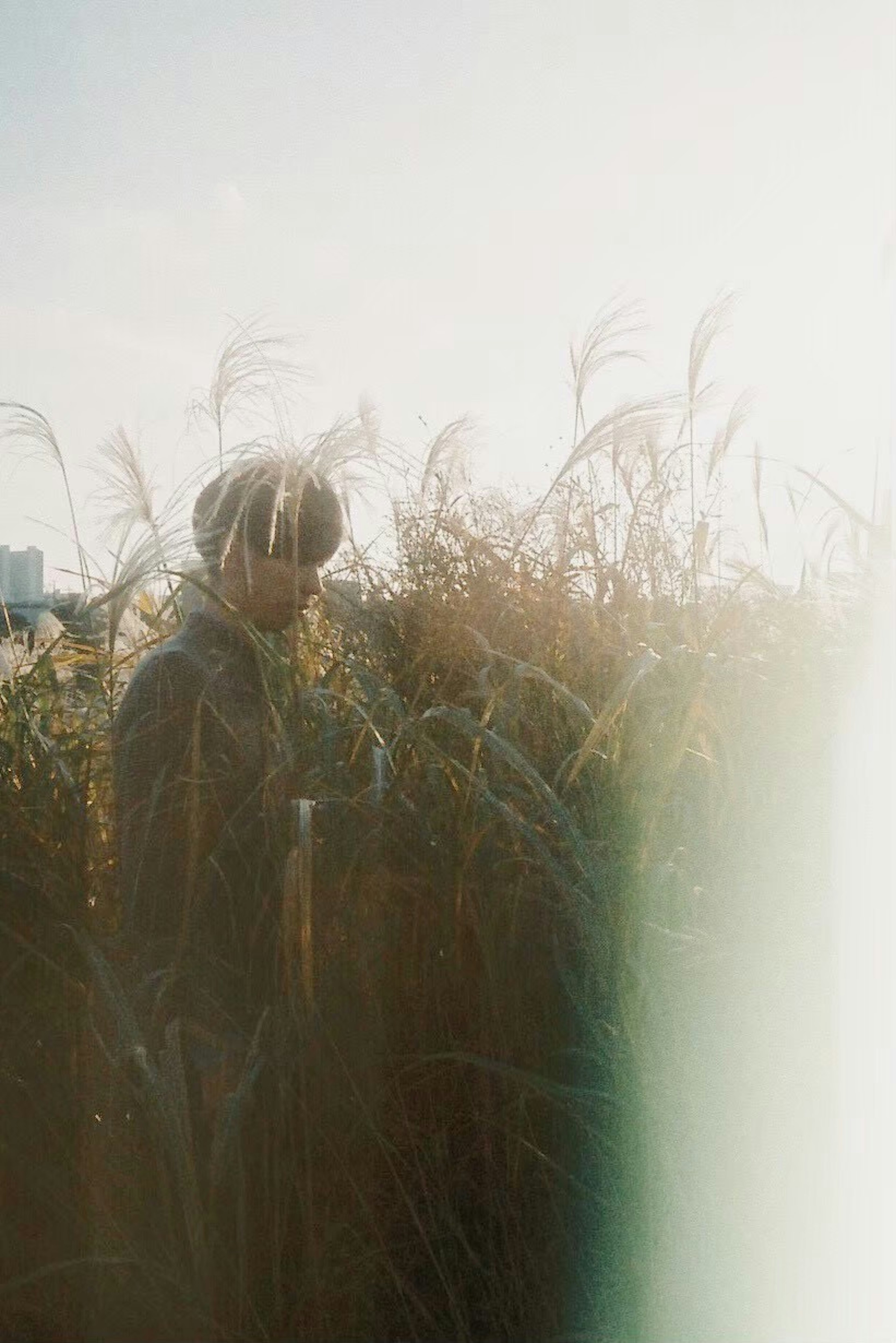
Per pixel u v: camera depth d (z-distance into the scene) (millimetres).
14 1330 2193
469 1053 2301
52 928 2395
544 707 2922
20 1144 2295
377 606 3500
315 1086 2195
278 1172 2141
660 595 3684
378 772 2408
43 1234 2240
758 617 3537
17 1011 2354
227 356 3178
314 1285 2125
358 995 2312
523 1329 2172
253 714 2561
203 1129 2299
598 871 2223
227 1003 2342
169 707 2424
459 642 3156
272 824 2340
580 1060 2277
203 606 2607
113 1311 2166
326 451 2666
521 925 2359
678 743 2355
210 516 2547
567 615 3340
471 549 3664
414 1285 2219
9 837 2516
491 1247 2197
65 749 2777
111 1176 2254
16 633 3518
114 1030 2252
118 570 2619
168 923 2355
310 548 2641
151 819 2348
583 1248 2188
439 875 2340
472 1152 2301
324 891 2342
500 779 2498
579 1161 2248
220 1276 2135
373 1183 2240
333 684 3029
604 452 3982
